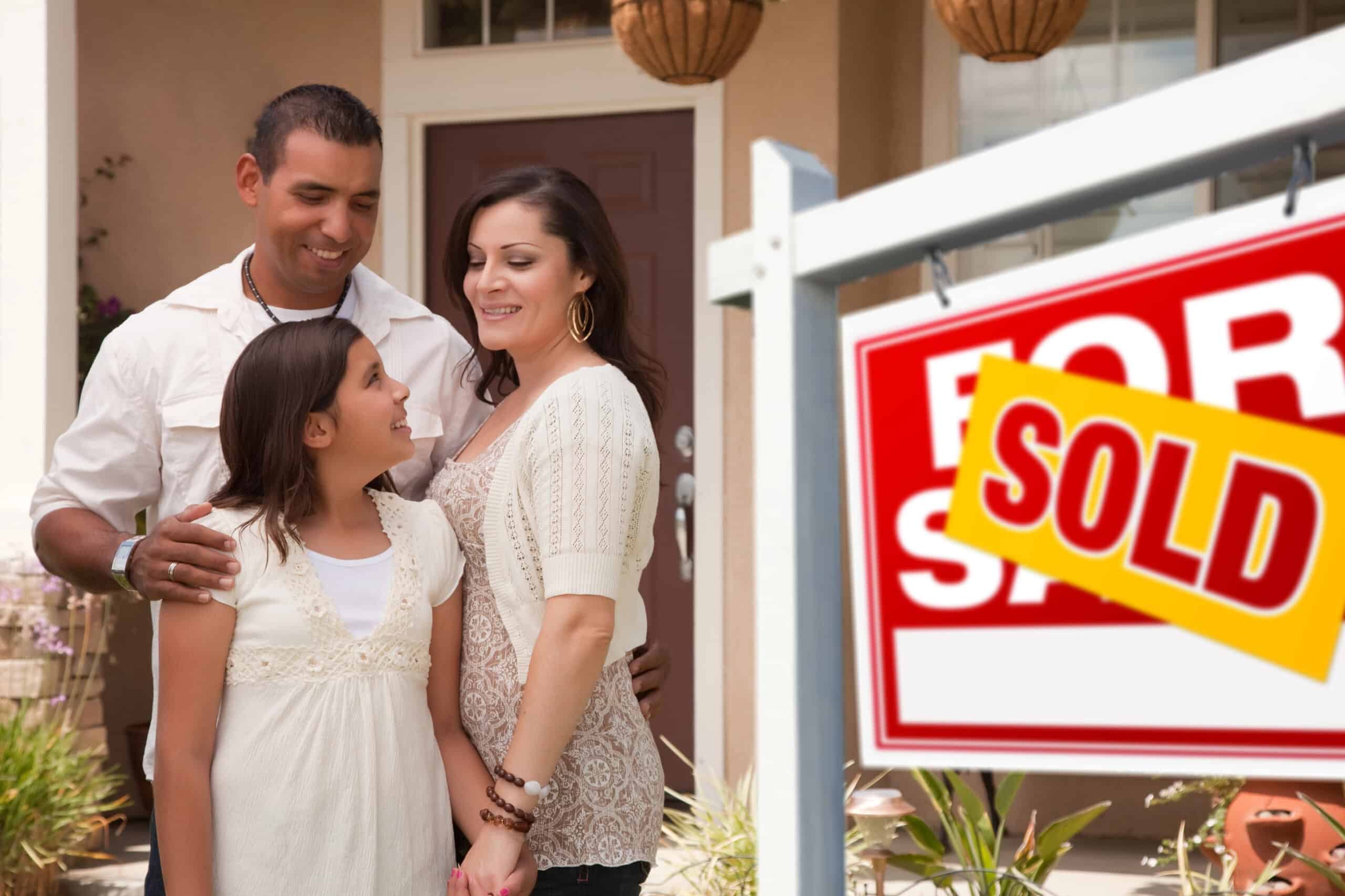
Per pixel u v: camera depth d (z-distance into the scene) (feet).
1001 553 2.87
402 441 5.96
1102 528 2.75
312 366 5.79
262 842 5.52
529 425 6.00
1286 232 2.57
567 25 16.21
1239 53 15.28
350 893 5.56
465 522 6.27
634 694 6.33
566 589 5.71
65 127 14.44
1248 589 2.60
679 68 11.62
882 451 3.02
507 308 6.31
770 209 3.16
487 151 16.42
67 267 14.48
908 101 16.34
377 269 16.65
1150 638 2.70
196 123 17.39
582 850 5.95
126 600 17.13
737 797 12.25
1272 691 2.57
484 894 5.59
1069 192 2.68
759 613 3.11
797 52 15.02
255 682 5.62
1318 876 10.25
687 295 15.67
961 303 2.94
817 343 3.16
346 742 5.63
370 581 5.88
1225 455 2.63
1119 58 15.67
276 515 5.73
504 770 5.70
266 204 6.81
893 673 2.98
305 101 6.79
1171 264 2.70
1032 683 2.82
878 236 2.95
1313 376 2.54
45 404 14.17
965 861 9.17
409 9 16.48
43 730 13.21
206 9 17.39
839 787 3.08
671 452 15.66
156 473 7.06
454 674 6.24
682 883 10.94
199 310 6.96
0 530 13.93
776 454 3.12
